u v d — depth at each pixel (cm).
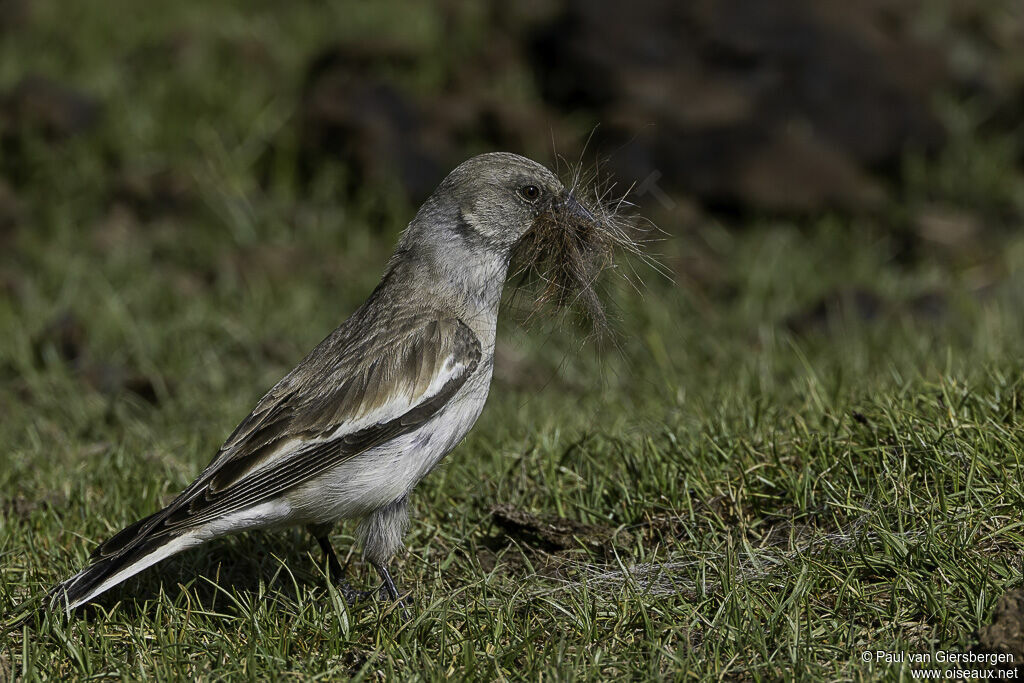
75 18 1927
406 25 1888
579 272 920
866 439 880
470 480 966
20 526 938
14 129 1694
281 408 830
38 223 1612
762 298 1512
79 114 1730
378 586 866
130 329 1382
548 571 853
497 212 882
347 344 859
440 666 715
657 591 798
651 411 1094
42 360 1333
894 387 987
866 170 1727
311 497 819
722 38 1712
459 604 799
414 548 900
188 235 1609
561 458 966
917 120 1736
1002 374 951
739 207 1664
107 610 823
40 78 1750
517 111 1689
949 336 1297
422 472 841
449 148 1697
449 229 877
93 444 1130
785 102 1702
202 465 1041
